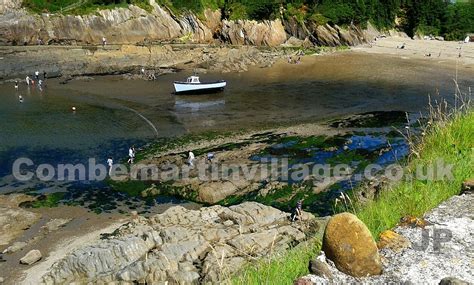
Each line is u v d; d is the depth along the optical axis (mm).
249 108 49188
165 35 91375
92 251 18656
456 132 10875
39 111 47125
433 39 104250
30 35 79750
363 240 6160
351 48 91062
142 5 90750
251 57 77688
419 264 6242
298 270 6871
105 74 65750
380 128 40906
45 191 29094
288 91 57469
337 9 95688
